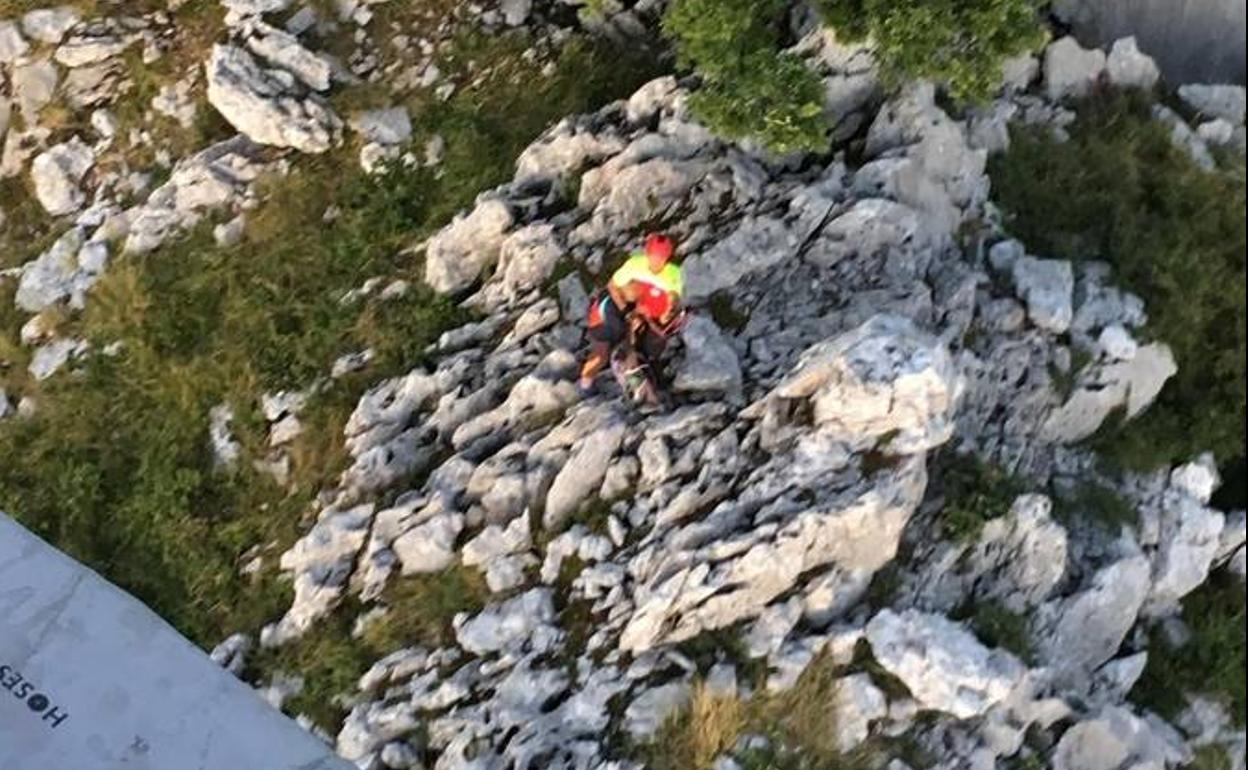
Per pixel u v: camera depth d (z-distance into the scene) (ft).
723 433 42.88
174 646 34.27
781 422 42.63
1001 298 49.67
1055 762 44.32
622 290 40.83
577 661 41.11
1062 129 59.06
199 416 47.96
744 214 47.65
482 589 42.73
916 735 41.24
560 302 46.75
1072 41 59.93
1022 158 56.08
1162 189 59.88
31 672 33.40
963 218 50.80
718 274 46.68
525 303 47.57
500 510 43.52
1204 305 58.54
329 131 52.34
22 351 50.01
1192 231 59.67
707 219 47.80
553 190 49.93
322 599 43.52
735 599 40.86
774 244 46.80
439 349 47.62
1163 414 55.83
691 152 48.93
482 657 41.75
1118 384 50.90
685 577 40.68
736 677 40.45
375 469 45.14
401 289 49.08
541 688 40.78
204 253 50.70
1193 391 57.67
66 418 48.32
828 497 41.16
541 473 43.39
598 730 40.09
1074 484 50.29
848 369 41.22
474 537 43.24
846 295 46.39
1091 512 49.73
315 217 51.31
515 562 42.68
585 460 42.96
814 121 44.19
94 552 45.93
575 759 39.55
